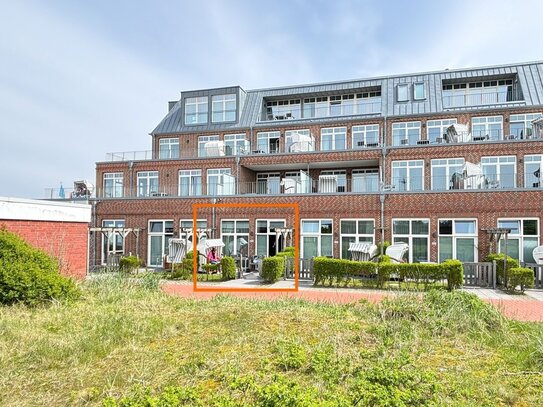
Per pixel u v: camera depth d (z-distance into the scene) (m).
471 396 4.35
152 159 27.45
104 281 10.80
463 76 26.94
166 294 10.13
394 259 16.89
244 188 26.22
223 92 30.39
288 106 31.28
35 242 11.73
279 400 3.79
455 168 21.94
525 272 12.73
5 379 4.66
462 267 13.20
